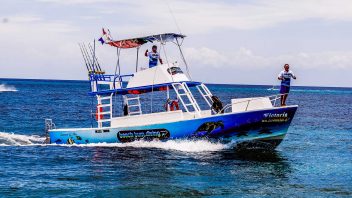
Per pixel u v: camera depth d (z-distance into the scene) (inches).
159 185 557.3
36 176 603.2
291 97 4825.3
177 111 800.3
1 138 1002.1
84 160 714.8
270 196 521.0
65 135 874.1
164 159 716.7
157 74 826.2
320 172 663.8
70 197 502.3
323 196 525.7
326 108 2733.8
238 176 614.2
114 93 865.5
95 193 520.1
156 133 806.5
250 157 752.3
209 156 745.0
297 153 853.8
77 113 1868.8
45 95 3745.1
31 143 941.2
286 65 778.8
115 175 609.9
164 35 818.8
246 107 771.4
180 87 812.0
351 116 2063.2
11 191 524.1
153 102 2422.5
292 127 1432.1
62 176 604.1
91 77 874.8
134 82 847.1
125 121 830.5
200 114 799.1
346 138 1144.8
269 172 647.1
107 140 842.2
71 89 5920.3
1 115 1651.1
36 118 1592.0
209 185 562.3
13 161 706.8
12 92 4207.7
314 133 1257.4
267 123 767.1
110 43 852.0
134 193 522.3
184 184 564.1
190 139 791.7
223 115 768.9
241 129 773.3
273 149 805.9
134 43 849.5
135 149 797.9
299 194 532.4
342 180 610.9
